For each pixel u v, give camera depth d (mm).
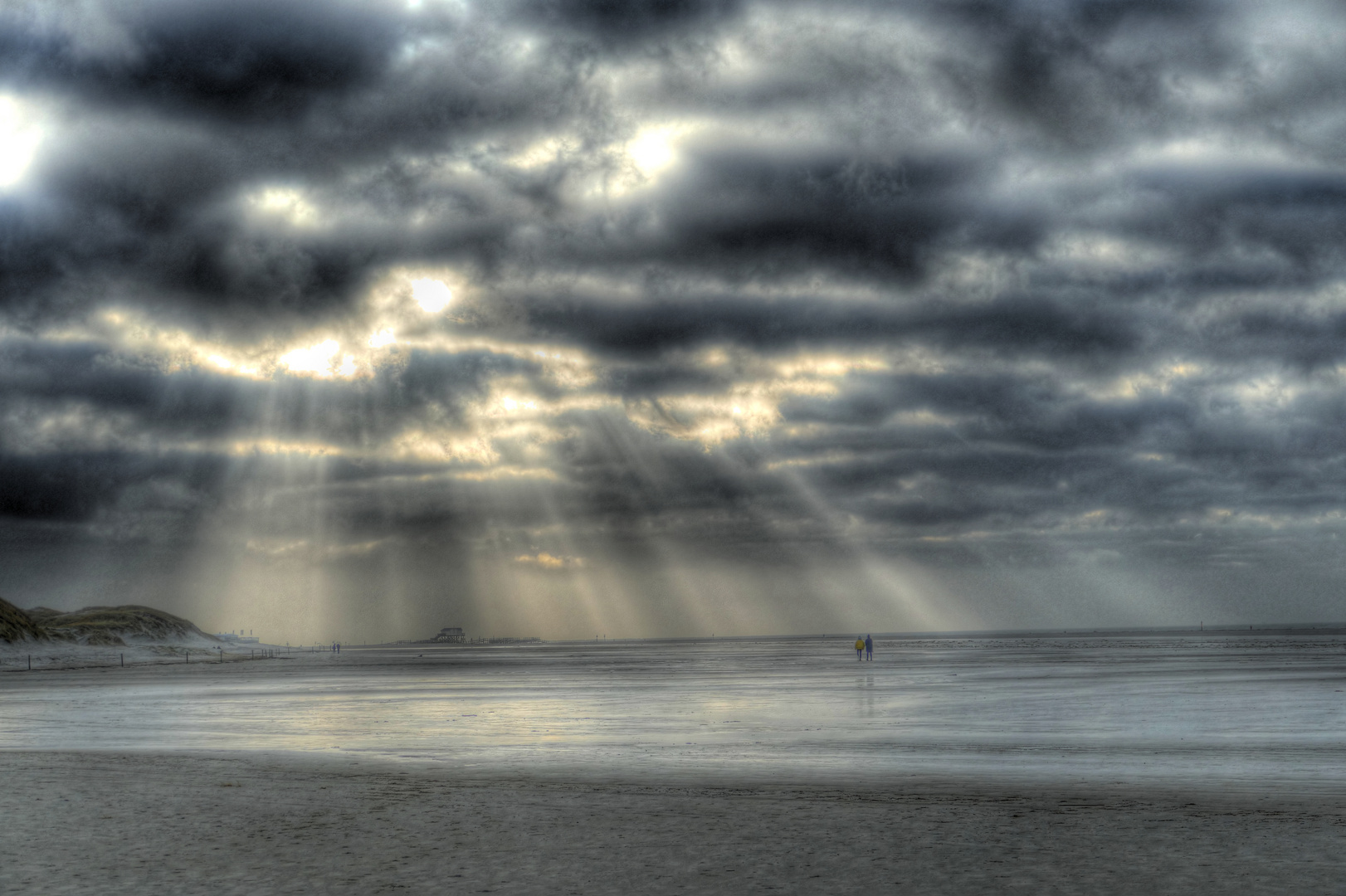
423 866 12172
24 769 22234
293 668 115875
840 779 20812
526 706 46312
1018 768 22625
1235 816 15531
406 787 19344
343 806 16875
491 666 119938
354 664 135875
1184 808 16484
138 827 14812
